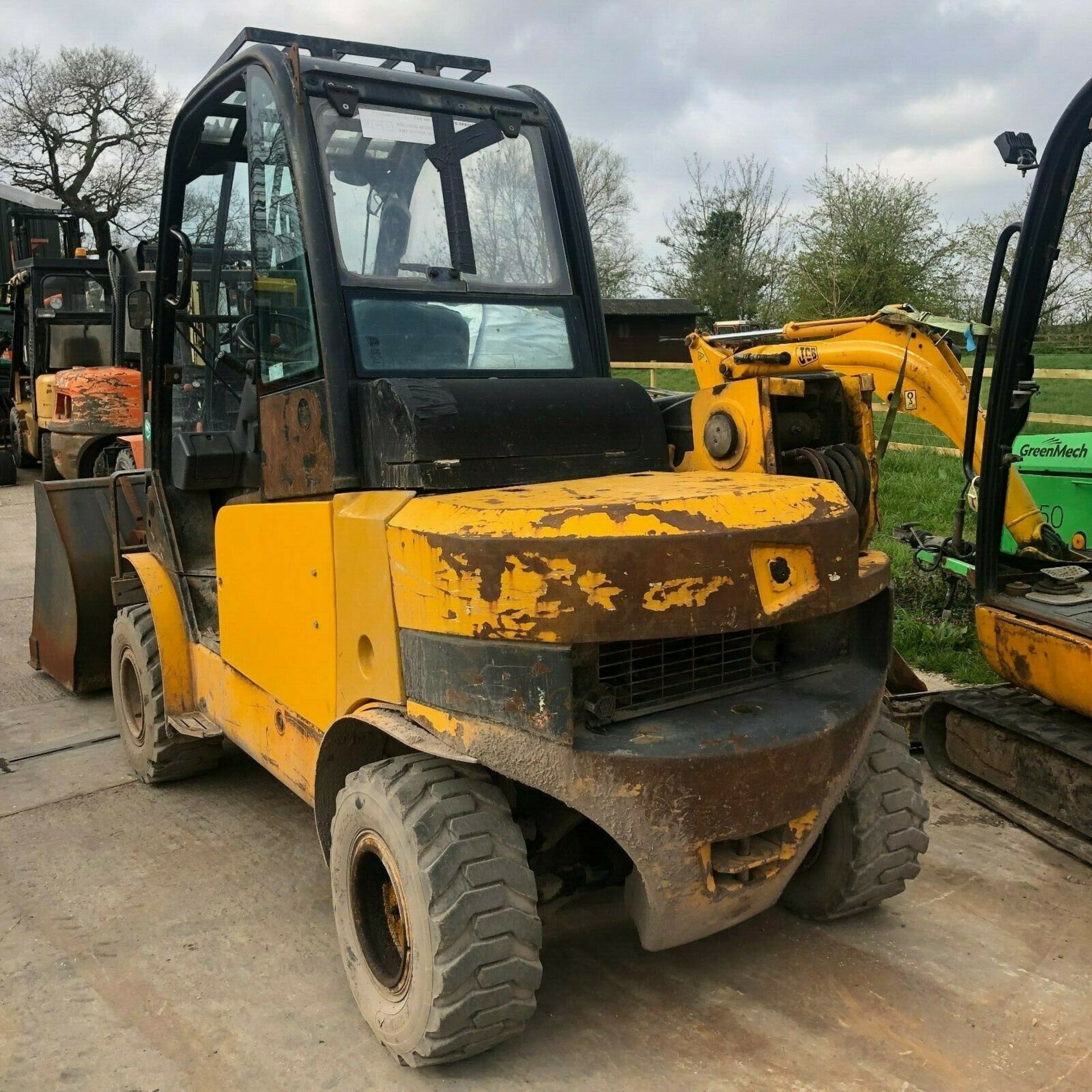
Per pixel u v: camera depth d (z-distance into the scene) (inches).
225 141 153.0
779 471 124.0
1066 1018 119.6
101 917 144.1
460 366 129.3
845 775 114.0
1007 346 163.2
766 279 1192.2
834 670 124.0
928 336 213.2
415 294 127.3
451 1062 110.3
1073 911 143.6
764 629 120.0
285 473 132.4
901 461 451.2
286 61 127.6
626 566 96.9
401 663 110.3
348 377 119.6
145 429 187.6
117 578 195.6
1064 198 156.7
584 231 147.9
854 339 223.6
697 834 103.6
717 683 116.5
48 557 233.6
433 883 102.6
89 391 446.0
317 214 121.6
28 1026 120.3
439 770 109.8
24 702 235.5
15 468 547.8
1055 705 176.7
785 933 137.8
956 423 209.5
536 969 105.7
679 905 107.7
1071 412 360.8
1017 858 159.2
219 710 163.5
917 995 124.0
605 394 129.9
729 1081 109.6
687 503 102.1
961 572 238.4
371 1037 118.0
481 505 103.5
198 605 177.6
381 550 110.3
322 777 123.5
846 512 109.4
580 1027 118.9
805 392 125.4
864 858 129.6
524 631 98.3
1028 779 168.4
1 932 140.7
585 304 146.0
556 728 98.3
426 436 112.0
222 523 150.6
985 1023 118.8
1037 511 183.0
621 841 101.9
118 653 193.0
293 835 168.7
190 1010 123.0
